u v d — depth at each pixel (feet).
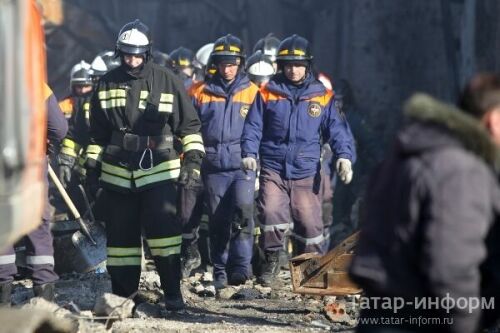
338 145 84.02
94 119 69.56
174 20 188.85
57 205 111.55
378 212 33.12
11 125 36.52
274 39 117.39
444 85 168.04
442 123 32.24
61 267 85.20
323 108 84.48
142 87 68.80
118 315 59.00
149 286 79.97
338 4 177.78
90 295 76.79
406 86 169.37
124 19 186.39
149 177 68.39
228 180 89.04
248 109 89.97
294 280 67.00
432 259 30.96
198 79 119.75
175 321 65.46
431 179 31.48
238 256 86.28
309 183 84.48
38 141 41.19
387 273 32.48
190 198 92.99
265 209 84.07
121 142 68.59
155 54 119.03
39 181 40.78
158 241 68.39
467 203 31.07
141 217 69.15
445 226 30.96
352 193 118.62
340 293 65.98
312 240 84.84
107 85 69.10
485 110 33.30
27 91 38.37
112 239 68.95
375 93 170.19
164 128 69.10
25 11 38.37
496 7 137.39
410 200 31.78
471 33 142.61
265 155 84.84
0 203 35.47
